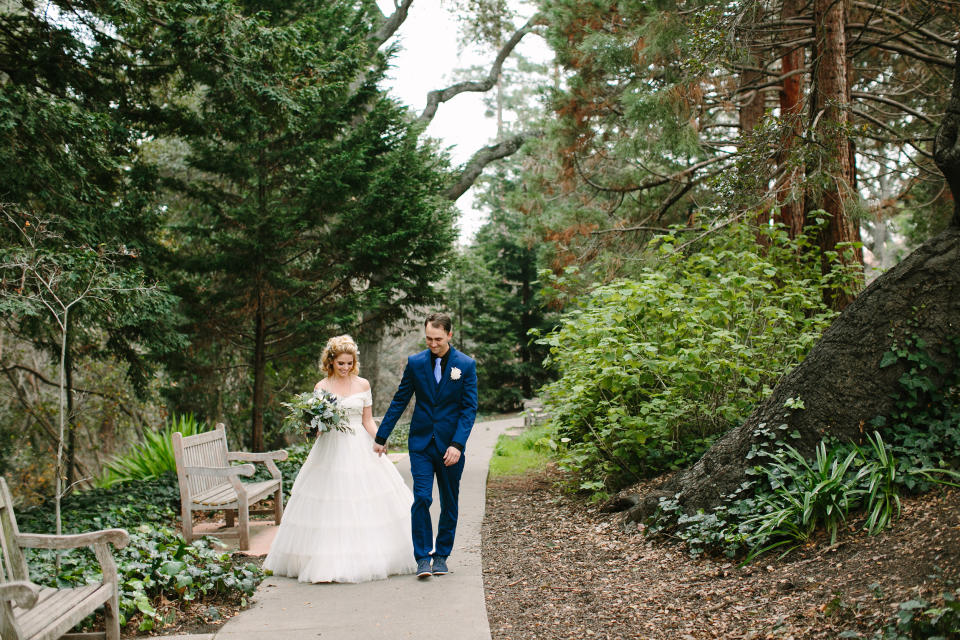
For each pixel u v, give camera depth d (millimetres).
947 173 4438
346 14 12031
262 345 10219
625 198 13648
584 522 5883
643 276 6555
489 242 30000
